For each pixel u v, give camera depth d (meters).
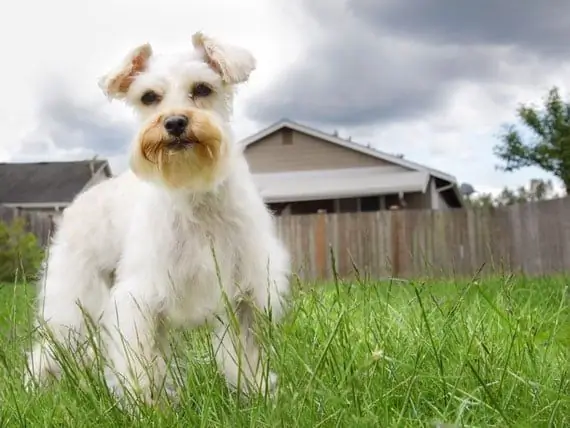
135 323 0.77
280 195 5.29
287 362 0.61
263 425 0.52
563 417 0.52
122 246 0.90
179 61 0.88
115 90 0.92
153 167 0.80
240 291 0.78
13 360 0.74
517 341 0.68
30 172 8.09
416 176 5.43
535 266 3.05
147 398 0.69
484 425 0.51
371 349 0.66
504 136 6.48
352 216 3.63
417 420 0.53
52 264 0.98
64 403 0.60
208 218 0.79
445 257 3.47
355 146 5.81
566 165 6.11
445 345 0.67
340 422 0.52
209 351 0.63
